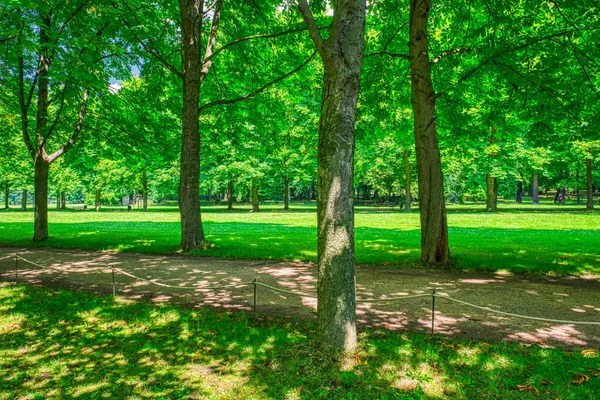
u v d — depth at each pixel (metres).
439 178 10.67
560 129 12.53
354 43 4.79
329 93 4.85
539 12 11.04
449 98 12.70
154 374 4.52
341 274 4.86
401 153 37.91
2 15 8.51
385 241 14.95
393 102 15.62
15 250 13.97
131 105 16.47
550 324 6.02
